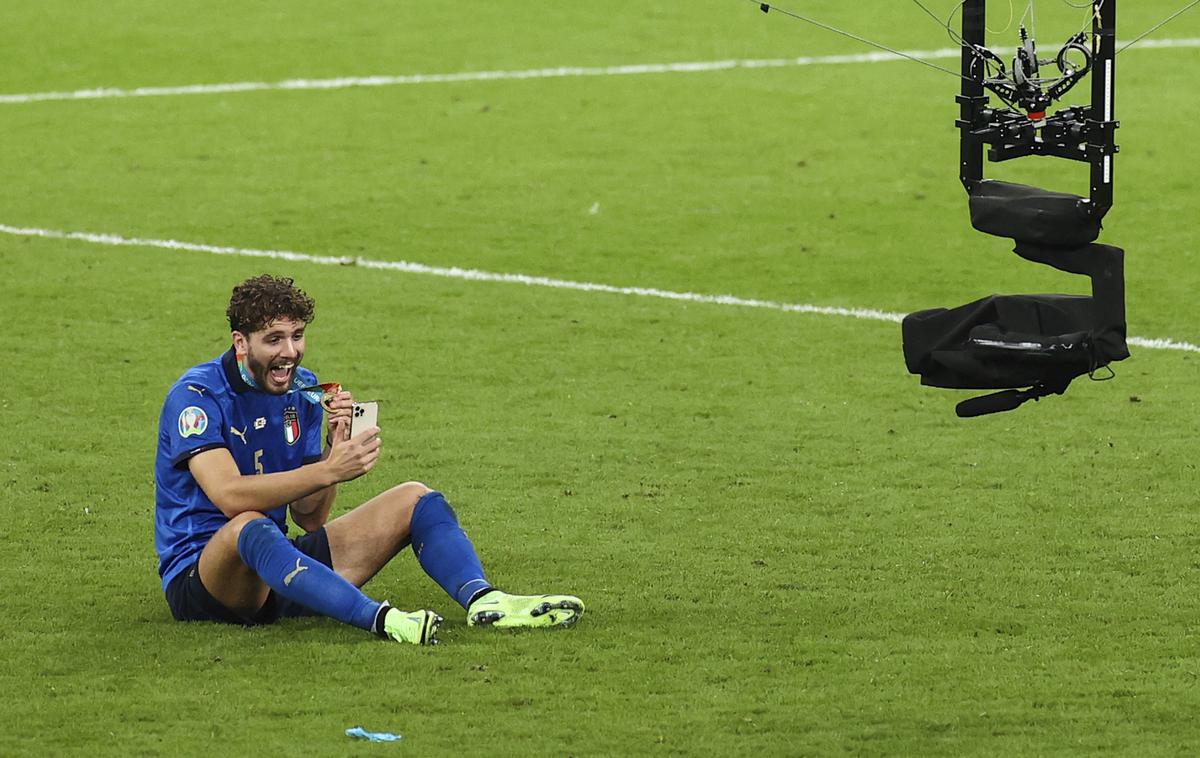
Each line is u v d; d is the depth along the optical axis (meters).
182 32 72.44
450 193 51.00
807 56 67.75
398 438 30.58
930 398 32.97
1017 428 30.91
